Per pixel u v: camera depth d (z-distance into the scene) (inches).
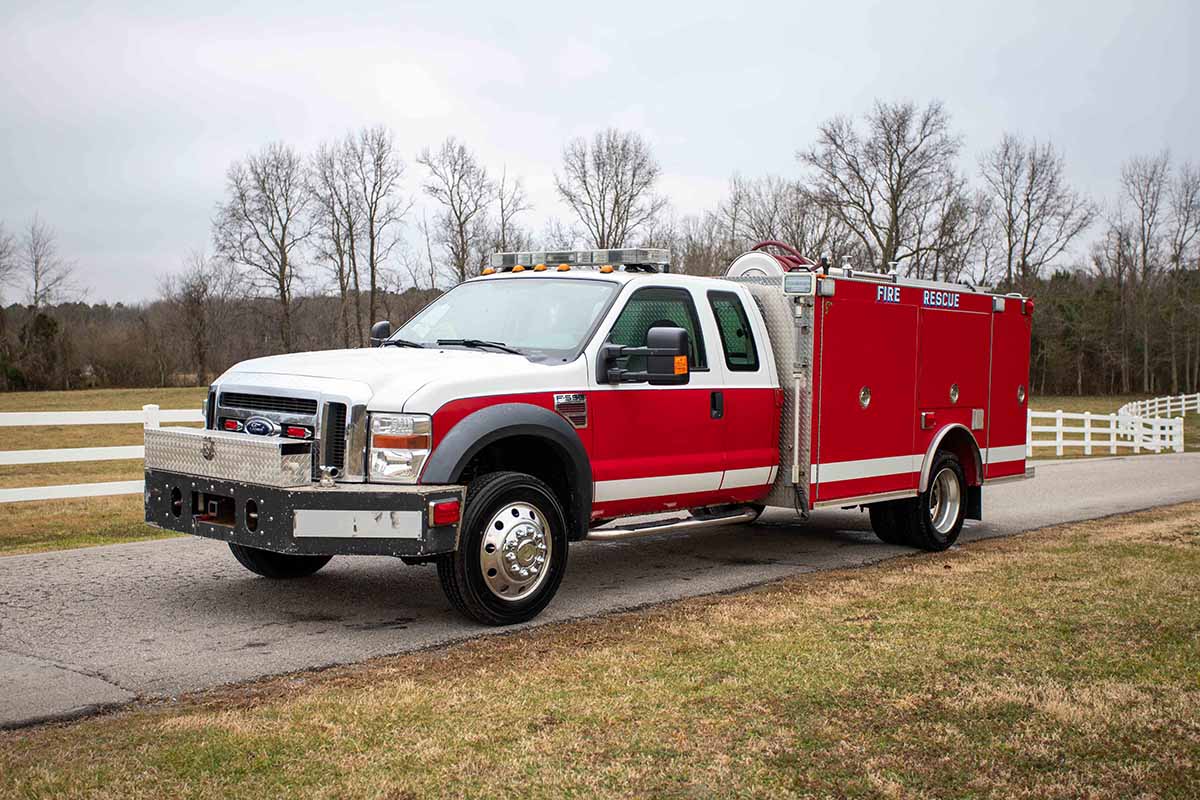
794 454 323.9
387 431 235.9
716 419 302.0
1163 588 295.6
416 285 2235.5
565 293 290.7
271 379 255.0
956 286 386.9
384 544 229.8
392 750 166.4
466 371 248.5
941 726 182.9
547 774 158.9
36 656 221.5
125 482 458.6
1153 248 3031.5
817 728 181.0
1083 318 3125.0
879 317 347.9
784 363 327.3
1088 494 585.0
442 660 221.0
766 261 341.7
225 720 178.9
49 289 2514.8
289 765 159.8
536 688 199.6
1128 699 197.9
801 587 300.0
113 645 231.3
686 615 263.6
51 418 436.8
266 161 2288.4
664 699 194.2
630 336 284.2
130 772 155.8
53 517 454.9
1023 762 168.4
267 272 2315.5
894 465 355.6
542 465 271.9
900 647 231.3
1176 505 528.4
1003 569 328.8
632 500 282.2
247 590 290.0
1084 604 275.0
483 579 245.8
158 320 2618.1
